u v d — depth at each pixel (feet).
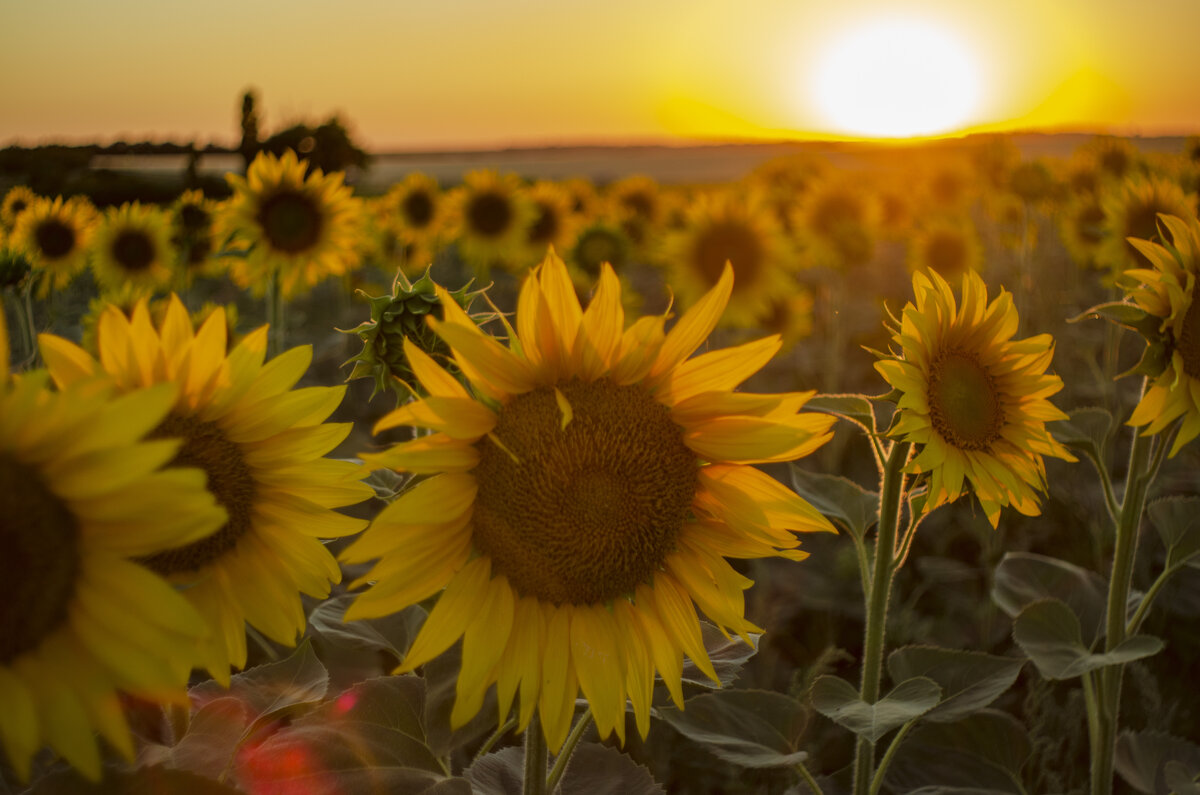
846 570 5.75
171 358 2.68
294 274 7.00
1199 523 3.84
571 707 2.80
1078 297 11.60
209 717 2.89
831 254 10.80
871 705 3.17
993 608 5.50
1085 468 7.04
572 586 2.80
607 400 2.80
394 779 2.72
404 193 13.78
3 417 2.08
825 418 2.83
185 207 9.77
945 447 3.36
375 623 3.45
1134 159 13.14
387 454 2.66
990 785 3.74
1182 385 3.55
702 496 2.90
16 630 2.16
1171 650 5.27
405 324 3.17
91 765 2.20
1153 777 4.06
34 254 6.01
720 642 3.30
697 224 8.64
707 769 4.47
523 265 11.99
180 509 2.16
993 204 15.80
